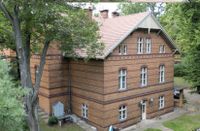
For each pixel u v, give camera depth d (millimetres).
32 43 22656
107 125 24531
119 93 25344
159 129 25641
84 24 19703
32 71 30062
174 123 27438
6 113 9711
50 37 19438
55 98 27453
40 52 24609
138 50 26953
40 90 28438
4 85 10547
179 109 32938
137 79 27125
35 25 19781
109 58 24000
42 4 17297
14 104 9938
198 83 29453
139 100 27484
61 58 27438
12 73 25109
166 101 31125
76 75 27281
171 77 31719
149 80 28609
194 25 27625
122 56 25203
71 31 19094
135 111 27156
